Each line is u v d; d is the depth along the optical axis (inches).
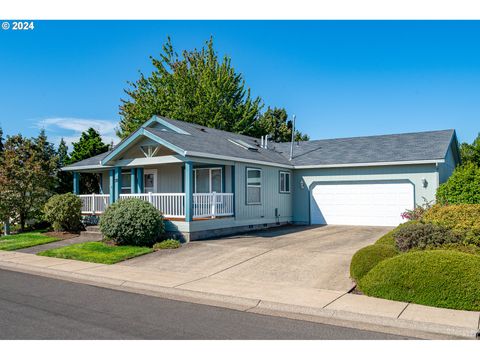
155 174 818.8
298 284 361.4
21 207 747.4
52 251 546.0
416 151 762.2
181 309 299.7
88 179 1019.9
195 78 1363.2
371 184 785.6
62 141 1062.4
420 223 427.5
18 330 249.1
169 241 552.1
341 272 390.0
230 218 671.8
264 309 301.3
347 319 277.0
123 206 563.8
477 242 363.9
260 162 734.5
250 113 1370.6
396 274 311.4
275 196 807.1
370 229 724.0
